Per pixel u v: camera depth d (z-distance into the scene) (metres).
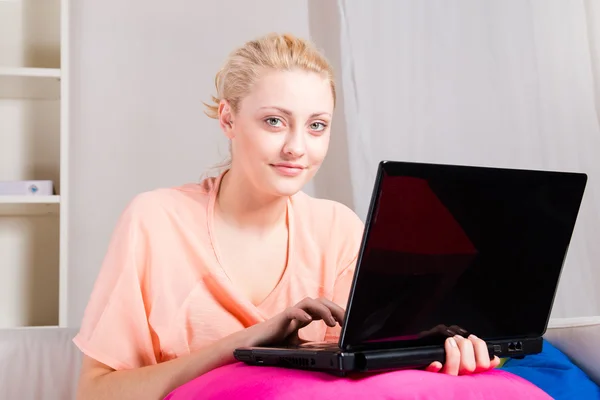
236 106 1.23
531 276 1.07
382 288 0.92
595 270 2.15
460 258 0.98
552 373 1.37
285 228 1.37
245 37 2.52
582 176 1.06
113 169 2.44
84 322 1.24
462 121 2.27
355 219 1.48
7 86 2.25
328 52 2.36
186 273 1.28
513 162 2.24
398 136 2.27
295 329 1.14
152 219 1.29
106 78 2.45
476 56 2.27
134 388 1.13
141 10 2.47
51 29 2.40
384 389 0.89
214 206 1.33
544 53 2.24
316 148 1.22
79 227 2.41
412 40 2.29
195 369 1.11
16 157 2.36
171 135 2.48
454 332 1.02
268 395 0.88
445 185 0.94
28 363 1.56
